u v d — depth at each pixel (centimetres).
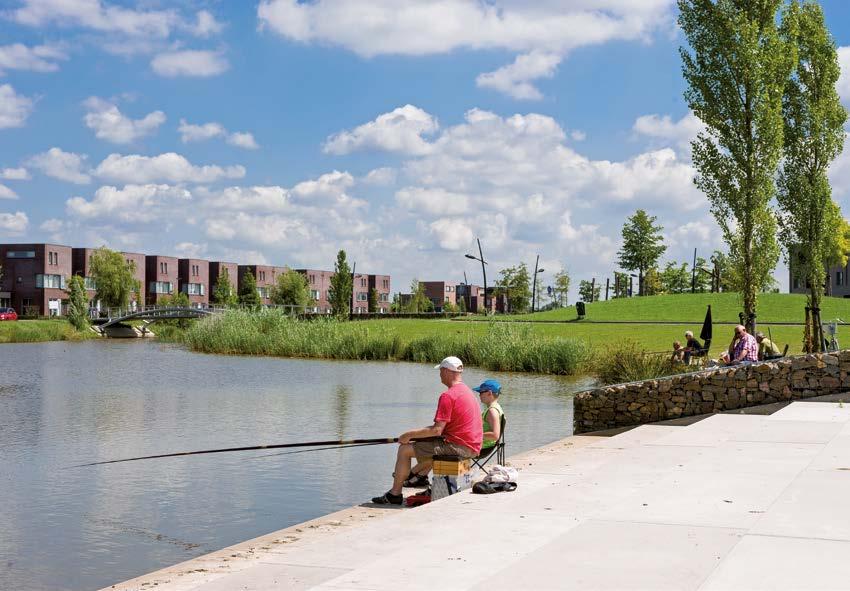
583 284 12331
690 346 2766
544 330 5228
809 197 2680
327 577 603
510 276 10862
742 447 1093
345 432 1939
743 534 641
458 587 528
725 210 2723
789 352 3731
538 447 1552
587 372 3688
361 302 16725
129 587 720
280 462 1513
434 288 17388
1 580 861
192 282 13825
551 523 716
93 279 10694
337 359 4894
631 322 5859
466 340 4538
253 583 596
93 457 1609
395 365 4369
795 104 2745
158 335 8856
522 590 515
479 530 695
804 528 656
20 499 1234
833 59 2716
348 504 1180
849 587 505
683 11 2714
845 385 1599
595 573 546
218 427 2039
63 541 1009
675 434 1295
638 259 9562
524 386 3075
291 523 1079
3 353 5759
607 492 853
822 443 1114
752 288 2697
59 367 4347
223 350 5622
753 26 2636
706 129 2727
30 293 10950
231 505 1180
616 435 1484
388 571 571
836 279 8500
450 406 968
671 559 575
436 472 971
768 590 501
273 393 2906
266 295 15138
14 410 2439
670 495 793
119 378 3625
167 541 1005
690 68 2719
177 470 1449
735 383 1633
